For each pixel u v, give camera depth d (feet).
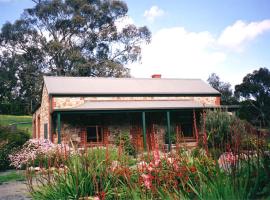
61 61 149.48
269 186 12.98
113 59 160.86
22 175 36.78
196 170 15.60
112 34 158.92
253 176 13.89
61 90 69.36
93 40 159.33
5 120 143.43
